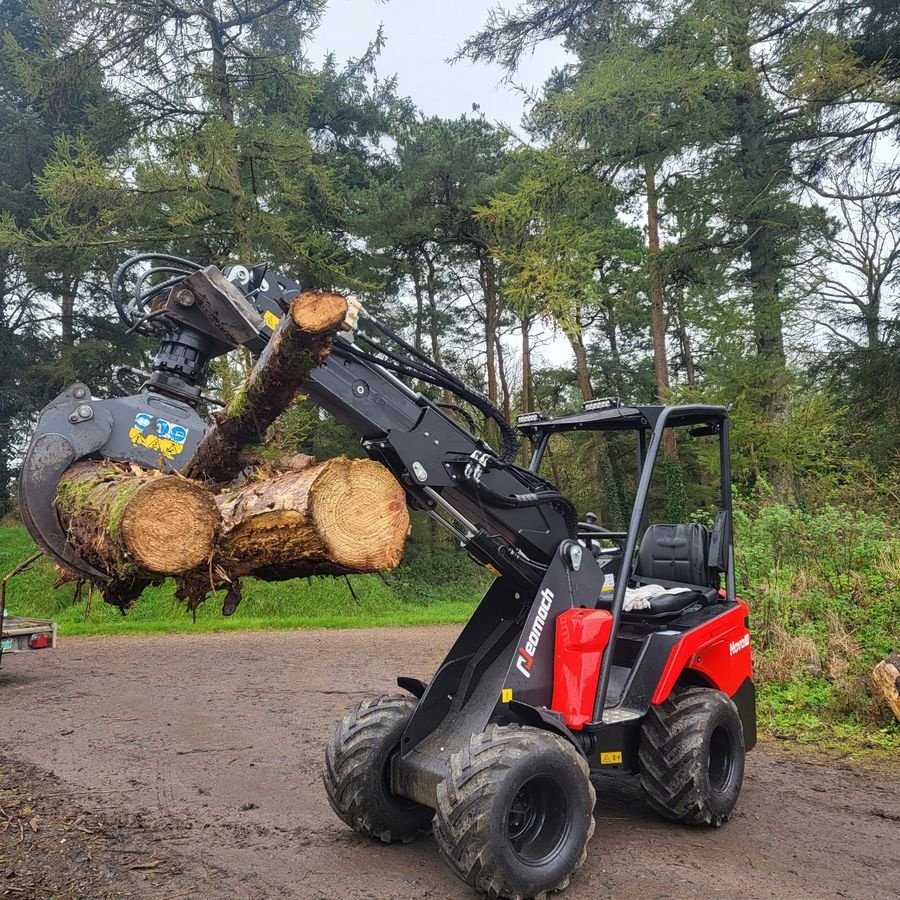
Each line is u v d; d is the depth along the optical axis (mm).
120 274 4582
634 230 35719
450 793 3924
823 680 8672
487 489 4445
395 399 4254
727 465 5816
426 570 26016
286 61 22359
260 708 8523
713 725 5039
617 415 5309
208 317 4453
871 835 5039
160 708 8508
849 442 20297
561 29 24797
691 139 22281
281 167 21281
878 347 19531
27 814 5168
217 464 4414
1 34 30891
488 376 33281
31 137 29875
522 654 4445
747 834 5020
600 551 6004
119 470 4258
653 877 4336
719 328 21516
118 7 20547
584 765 4195
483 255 30516
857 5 20578
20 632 9633
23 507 4461
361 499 3688
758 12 21688
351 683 10000
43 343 30375
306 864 4449
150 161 20141
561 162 23000
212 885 4176
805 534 10992
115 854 4562
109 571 3893
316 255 22141
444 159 27609
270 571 4012
